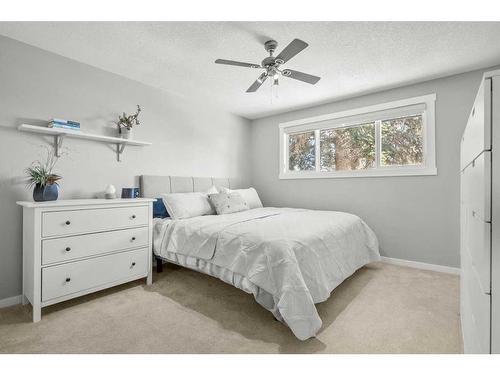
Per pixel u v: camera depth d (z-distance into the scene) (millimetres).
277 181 4453
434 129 3010
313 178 4016
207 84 3236
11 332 1750
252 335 1729
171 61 2652
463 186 1624
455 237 2908
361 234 2906
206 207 3215
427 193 3074
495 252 767
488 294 789
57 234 2000
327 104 3889
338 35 2156
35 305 1883
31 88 2342
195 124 3834
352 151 3729
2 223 2182
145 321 1902
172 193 3260
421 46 2311
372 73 2855
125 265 2408
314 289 1818
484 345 844
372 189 3467
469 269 1242
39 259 1908
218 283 2658
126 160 3037
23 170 2291
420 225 3119
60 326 1828
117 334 1731
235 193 3543
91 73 2740
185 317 1966
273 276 1735
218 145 4191
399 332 1757
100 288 2232
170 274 2918
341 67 2715
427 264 3066
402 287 2531
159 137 3375
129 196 2752
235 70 2861
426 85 3064
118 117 2957
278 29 2096
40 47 2389
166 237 2658
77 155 2635
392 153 3389
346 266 2379
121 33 2174
